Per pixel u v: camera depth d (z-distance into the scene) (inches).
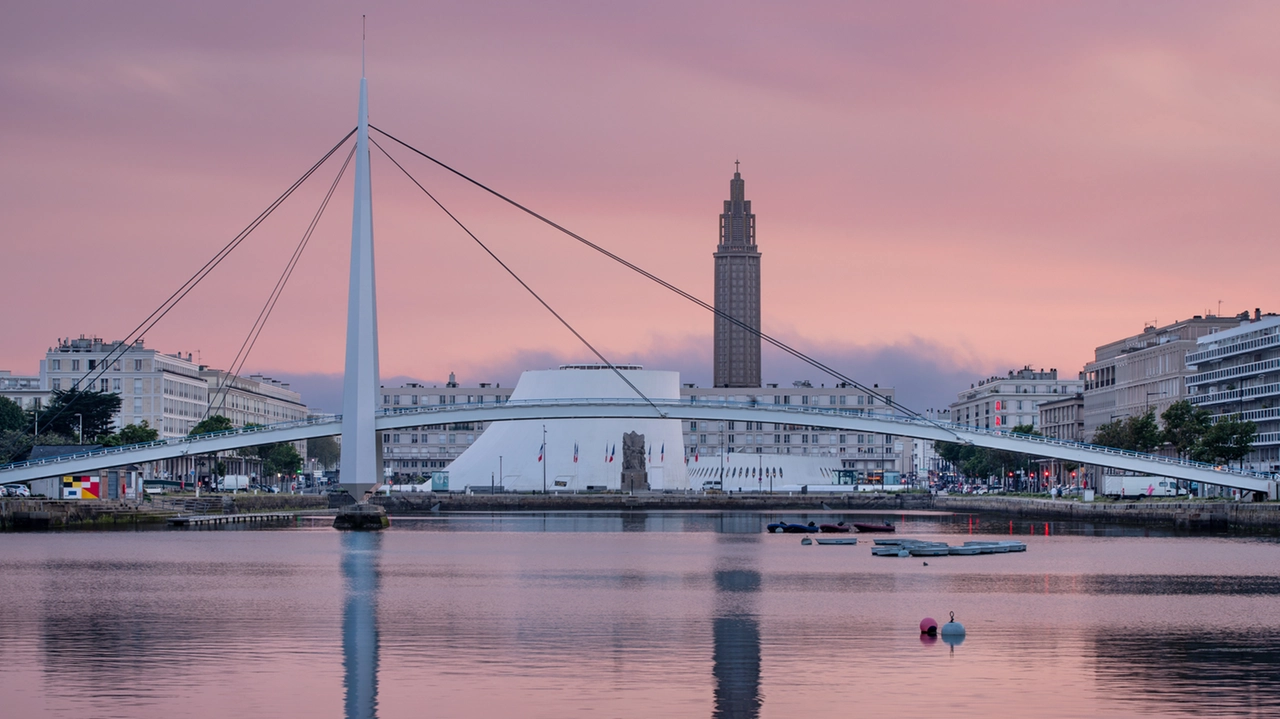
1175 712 1697.8
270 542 5068.9
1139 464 6530.5
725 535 5826.8
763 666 2000.5
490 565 3941.9
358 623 2488.9
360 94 5674.2
